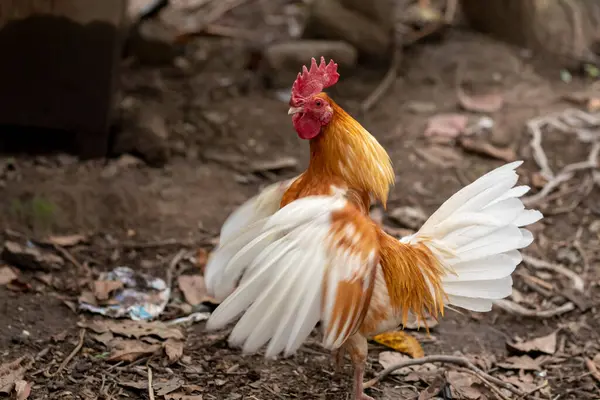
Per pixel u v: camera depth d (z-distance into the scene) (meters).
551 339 5.52
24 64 7.20
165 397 4.70
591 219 7.11
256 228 4.33
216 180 7.33
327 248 4.02
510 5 10.51
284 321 3.93
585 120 8.64
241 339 3.99
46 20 7.11
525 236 4.44
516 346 5.39
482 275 4.39
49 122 7.36
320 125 4.31
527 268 6.39
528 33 10.38
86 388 4.75
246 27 10.98
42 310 5.44
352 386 4.83
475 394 4.89
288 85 9.30
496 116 8.77
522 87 9.46
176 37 9.96
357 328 4.17
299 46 9.45
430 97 9.23
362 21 9.85
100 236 6.40
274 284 3.93
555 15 10.25
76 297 5.62
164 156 7.47
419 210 7.07
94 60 7.22
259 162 7.71
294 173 7.61
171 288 5.87
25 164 7.18
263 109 8.78
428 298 4.43
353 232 4.09
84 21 7.11
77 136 7.41
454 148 8.17
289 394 4.84
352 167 4.32
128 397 4.71
